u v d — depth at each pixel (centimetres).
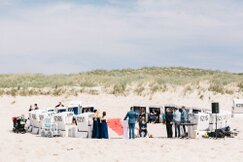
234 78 4366
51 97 3959
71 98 3941
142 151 1616
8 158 1514
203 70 7144
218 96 3772
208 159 1459
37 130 2320
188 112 2383
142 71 7094
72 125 2181
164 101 3762
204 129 2098
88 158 1502
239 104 2991
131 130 2080
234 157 1488
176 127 2123
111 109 3528
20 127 2355
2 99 3844
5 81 4678
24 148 1705
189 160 1444
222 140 1912
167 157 1496
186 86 4028
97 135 2077
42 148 1700
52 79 4831
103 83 4391
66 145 1773
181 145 1745
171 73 6831
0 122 2858
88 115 2108
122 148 1688
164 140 1914
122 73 6750
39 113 2295
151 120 2917
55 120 2191
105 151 1625
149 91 4012
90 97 3953
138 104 3709
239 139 1961
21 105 3697
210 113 2153
